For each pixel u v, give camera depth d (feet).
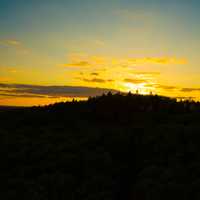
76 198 69.62
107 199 67.56
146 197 65.41
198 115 174.50
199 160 85.61
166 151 98.22
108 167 88.07
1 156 102.53
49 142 123.85
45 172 85.35
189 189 65.41
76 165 89.10
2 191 71.51
